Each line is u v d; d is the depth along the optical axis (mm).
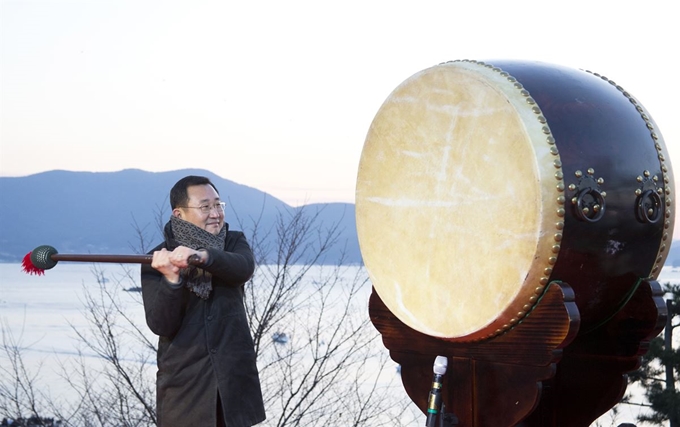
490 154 3236
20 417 7152
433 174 3480
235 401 3719
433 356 3594
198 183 3920
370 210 3783
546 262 3080
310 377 7562
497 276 3201
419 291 3529
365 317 7391
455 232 3373
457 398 3469
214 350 3740
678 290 9922
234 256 3746
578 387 3482
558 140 3121
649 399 9562
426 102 3516
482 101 3275
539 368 3168
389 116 3682
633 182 3232
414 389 3672
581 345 3486
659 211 3289
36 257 3773
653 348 9570
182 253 3545
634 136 3291
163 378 3791
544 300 3129
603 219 3139
